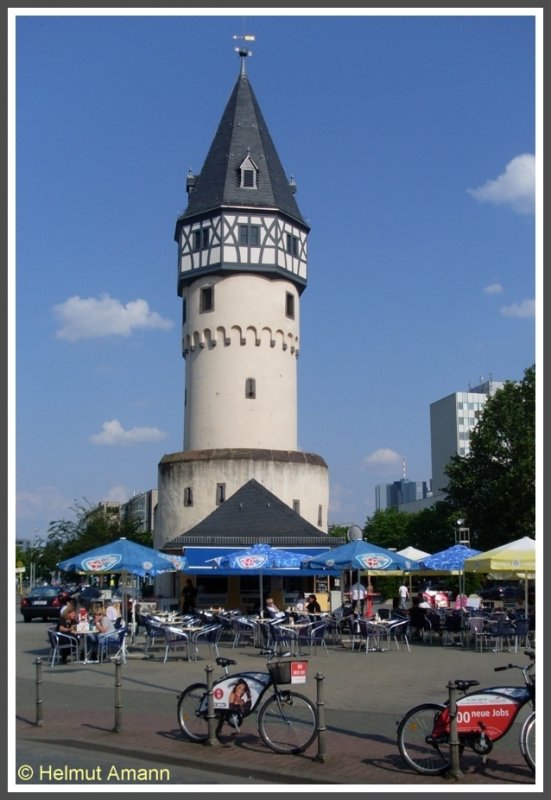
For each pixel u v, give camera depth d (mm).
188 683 19156
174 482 46250
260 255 48406
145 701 16578
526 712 14305
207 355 48469
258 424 47500
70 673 21234
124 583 28219
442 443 148875
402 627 30359
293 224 50156
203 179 50250
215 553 38062
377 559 26859
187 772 11016
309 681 19078
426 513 76125
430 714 10805
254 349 48094
